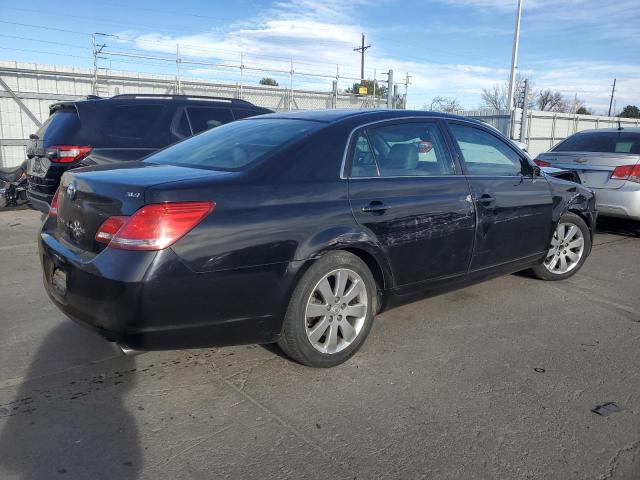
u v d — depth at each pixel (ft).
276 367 11.83
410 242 12.66
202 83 56.29
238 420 9.80
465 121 15.05
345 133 12.16
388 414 10.07
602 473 8.51
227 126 14.34
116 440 9.11
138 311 9.21
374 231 11.87
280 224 10.43
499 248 15.17
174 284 9.35
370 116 12.93
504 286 17.98
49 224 12.05
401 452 8.94
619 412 10.29
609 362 12.47
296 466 8.55
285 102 61.98
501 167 15.65
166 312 9.41
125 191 9.61
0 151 44.98
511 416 10.08
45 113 47.16
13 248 22.06
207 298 9.73
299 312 10.94
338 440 9.25
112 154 22.16
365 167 12.25
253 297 10.24
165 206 9.35
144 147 22.82
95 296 9.46
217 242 9.70
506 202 15.11
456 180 13.92
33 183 23.56
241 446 9.04
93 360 12.02
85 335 13.30
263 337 10.77
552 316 15.35
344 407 10.30
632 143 25.71
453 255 13.79
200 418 9.84
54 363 11.83
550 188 16.89
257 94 60.03
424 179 13.21
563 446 9.18
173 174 10.65
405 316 15.11
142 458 8.66
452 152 14.23
